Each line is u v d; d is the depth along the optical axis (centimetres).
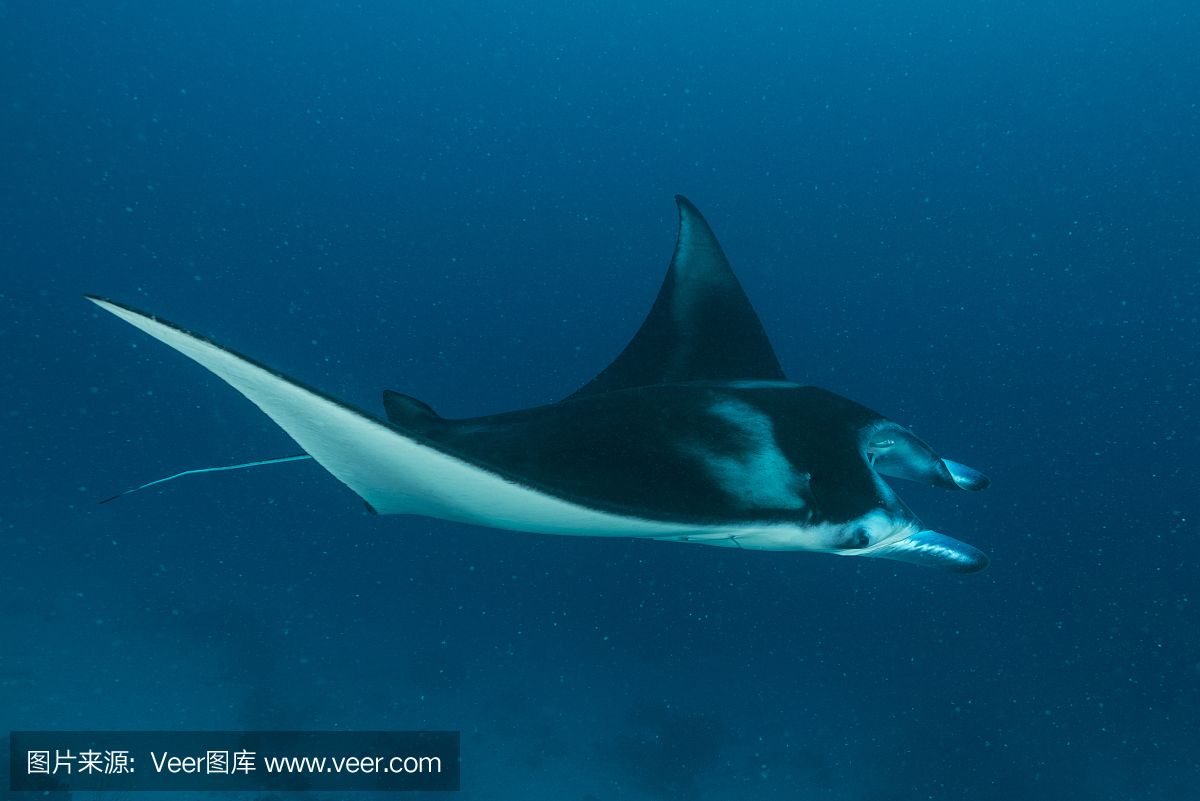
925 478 282
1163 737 1146
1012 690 1263
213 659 1141
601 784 1033
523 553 1628
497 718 1142
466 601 1477
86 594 1238
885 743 1160
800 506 214
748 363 385
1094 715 1201
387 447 175
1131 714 1201
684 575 1566
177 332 152
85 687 1012
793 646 1410
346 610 1378
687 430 242
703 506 204
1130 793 1054
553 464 226
